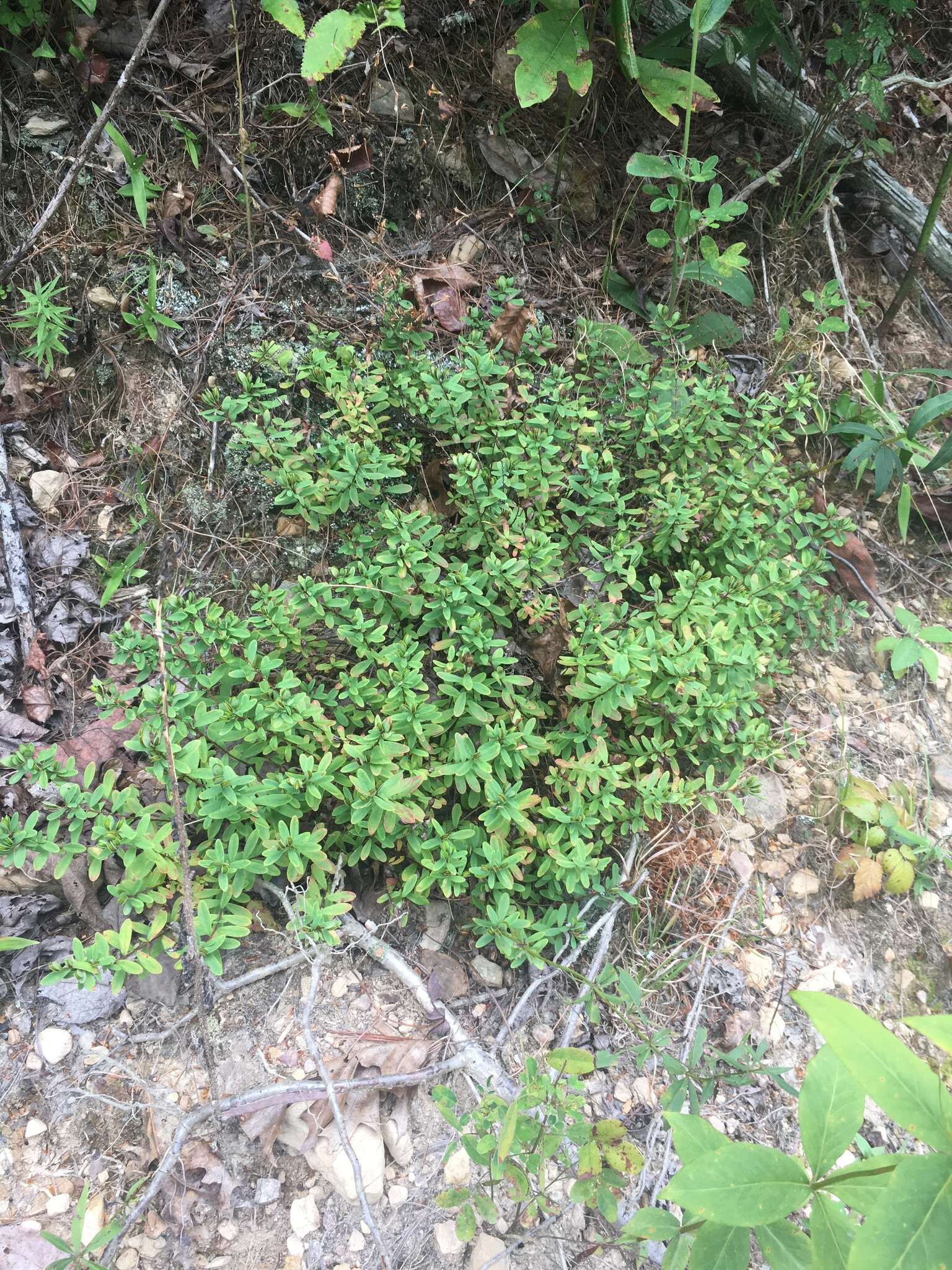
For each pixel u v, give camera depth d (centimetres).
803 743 76
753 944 71
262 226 82
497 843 61
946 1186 28
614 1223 57
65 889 63
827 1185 35
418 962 66
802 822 78
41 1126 58
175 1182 56
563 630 71
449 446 81
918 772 83
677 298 91
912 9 98
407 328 78
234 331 80
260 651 71
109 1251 52
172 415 79
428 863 61
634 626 70
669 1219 44
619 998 60
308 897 60
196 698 61
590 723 67
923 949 74
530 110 92
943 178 93
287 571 78
